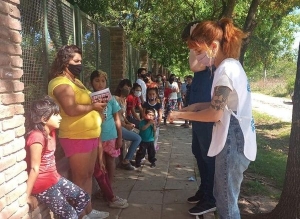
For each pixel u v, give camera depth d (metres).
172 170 6.72
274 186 6.48
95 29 6.79
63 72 3.75
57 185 3.34
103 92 3.89
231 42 3.02
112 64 8.78
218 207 3.11
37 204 3.29
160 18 19.55
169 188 5.65
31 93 3.78
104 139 5.13
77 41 5.45
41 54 4.05
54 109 3.18
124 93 6.46
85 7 9.10
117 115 5.26
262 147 10.74
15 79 2.89
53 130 3.34
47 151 3.23
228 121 2.91
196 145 4.73
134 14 19.77
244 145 2.92
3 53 2.71
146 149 7.00
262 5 12.23
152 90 7.80
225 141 2.93
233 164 2.95
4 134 2.68
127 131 6.51
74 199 3.49
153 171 6.64
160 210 4.80
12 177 2.80
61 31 4.73
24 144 3.03
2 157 2.65
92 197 5.19
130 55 11.20
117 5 18.98
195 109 3.78
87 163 3.89
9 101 2.77
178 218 4.55
